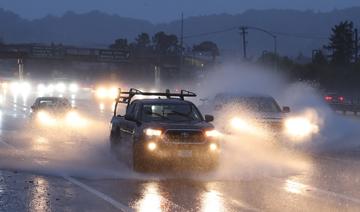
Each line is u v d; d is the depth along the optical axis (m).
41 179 21.09
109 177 21.66
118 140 26.61
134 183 20.39
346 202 17.03
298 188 19.36
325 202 17.02
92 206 16.52
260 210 15.95
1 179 21.00
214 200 17.34
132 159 23.23
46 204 16.73
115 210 15.99
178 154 22.23
